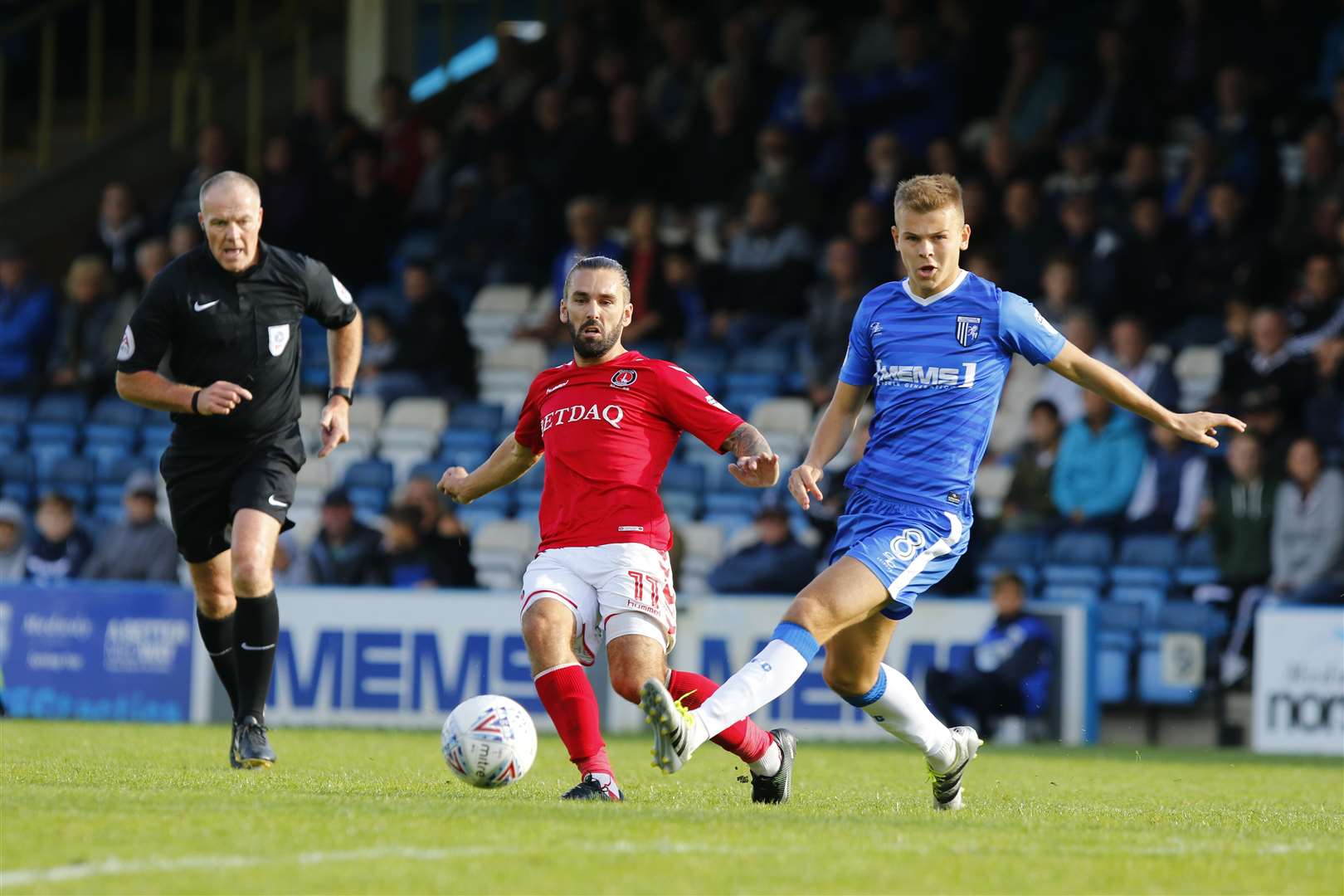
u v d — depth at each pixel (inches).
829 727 1752.0
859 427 1980.8
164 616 1851.6
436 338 2402.8
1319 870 629.3
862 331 829.8
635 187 2600.9
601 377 848.3
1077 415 2117.4
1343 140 2268.7
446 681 1795.0
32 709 1875.0
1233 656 1840.6
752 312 2352.4
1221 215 2167.8
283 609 1828.2
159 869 569.0
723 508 2169.0
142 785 863.7
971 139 2566.4
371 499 2252.7
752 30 2655.0
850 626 802.2
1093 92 2440.9
